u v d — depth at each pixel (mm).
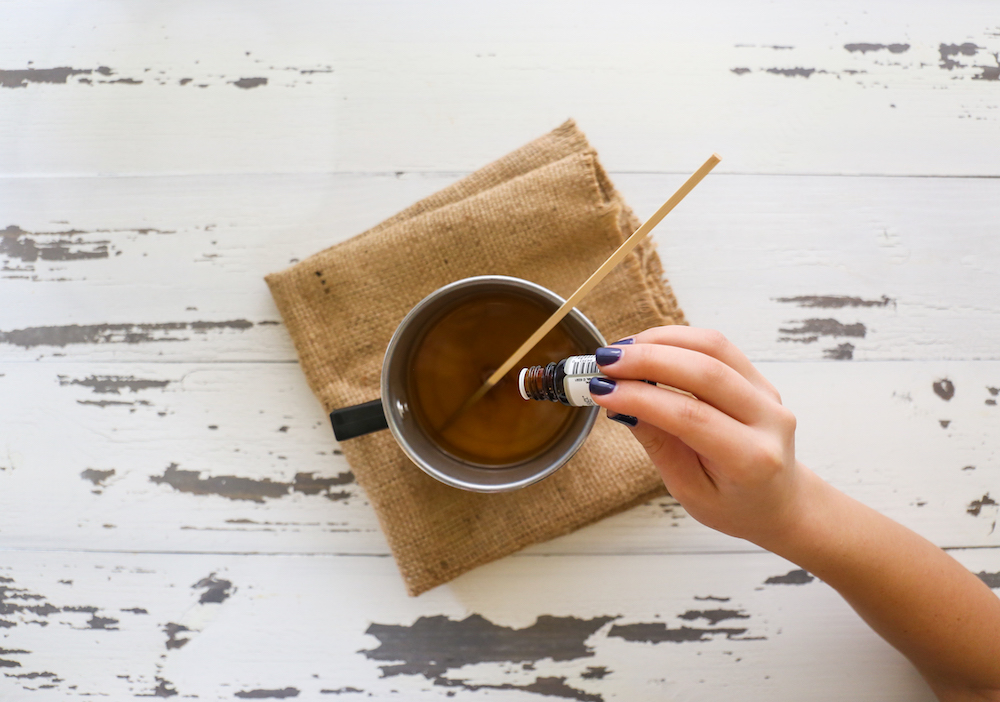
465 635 898
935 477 911
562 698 897
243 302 901
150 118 906
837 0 923
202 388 899
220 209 904
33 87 906
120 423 898
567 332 808
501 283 782
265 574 896
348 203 908
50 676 892
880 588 812
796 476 798
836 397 913
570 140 886
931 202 921
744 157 917
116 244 902
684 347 758
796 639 902
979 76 920
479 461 819
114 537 896
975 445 913
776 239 915
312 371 869
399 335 777
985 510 910
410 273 868
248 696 894
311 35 910
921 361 916
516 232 864
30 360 899
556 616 899
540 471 787
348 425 788
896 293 917
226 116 907
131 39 907
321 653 896
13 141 904
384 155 910
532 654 898
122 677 893
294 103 908
